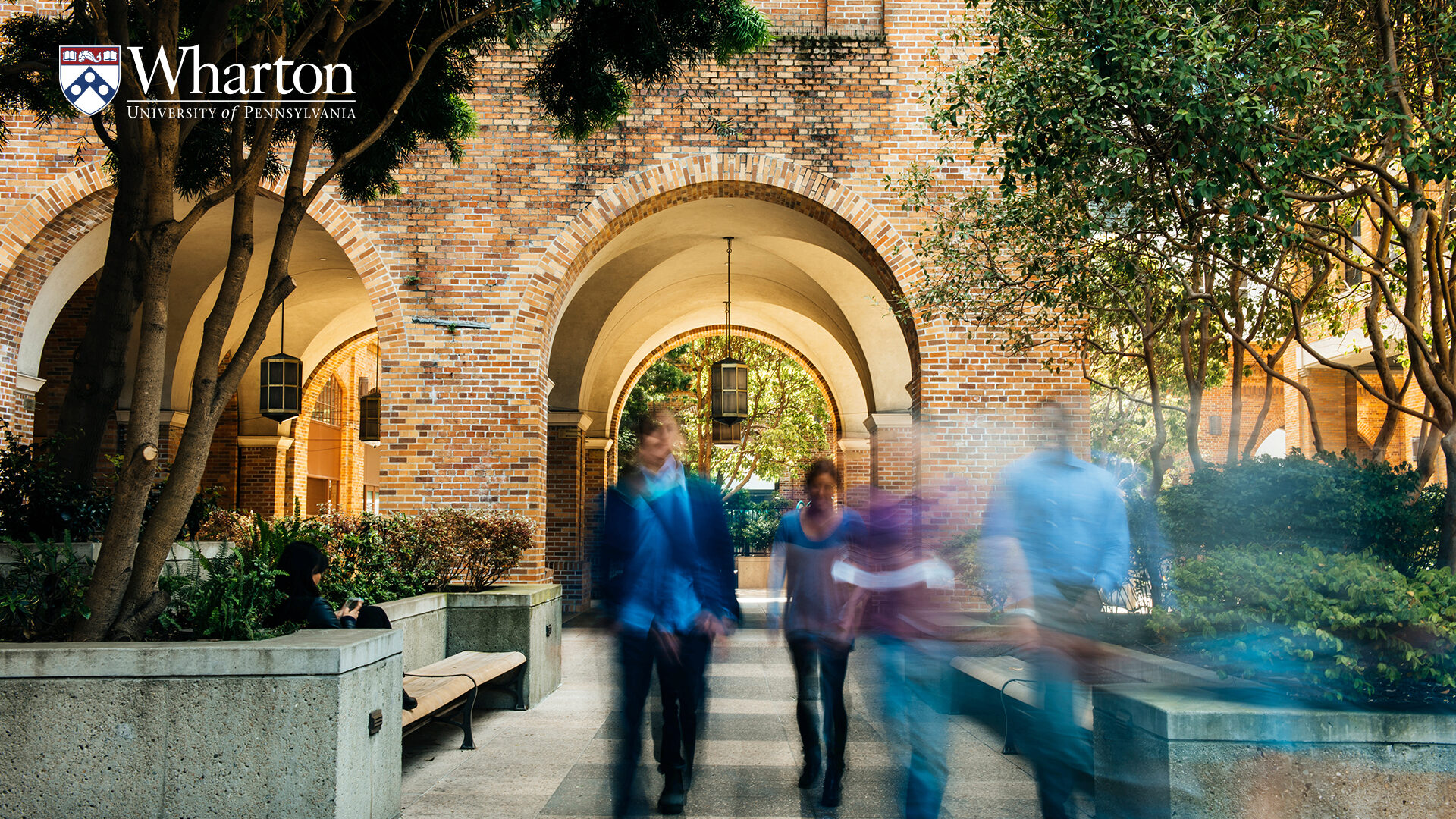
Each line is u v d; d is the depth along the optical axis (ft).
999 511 14.89
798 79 39.01
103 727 13.85
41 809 13.69
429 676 23.02
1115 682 14.90
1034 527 14.57
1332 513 20.70
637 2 22.84
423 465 37.83
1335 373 58.59
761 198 40.24
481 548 32.14
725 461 96.84
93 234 39.45
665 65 24.32
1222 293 29.99
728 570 17.89
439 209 38.58
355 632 16.40
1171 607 21.45
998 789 18.63
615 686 17.35
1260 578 13.87
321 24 19.12
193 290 52.31
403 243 38.47
